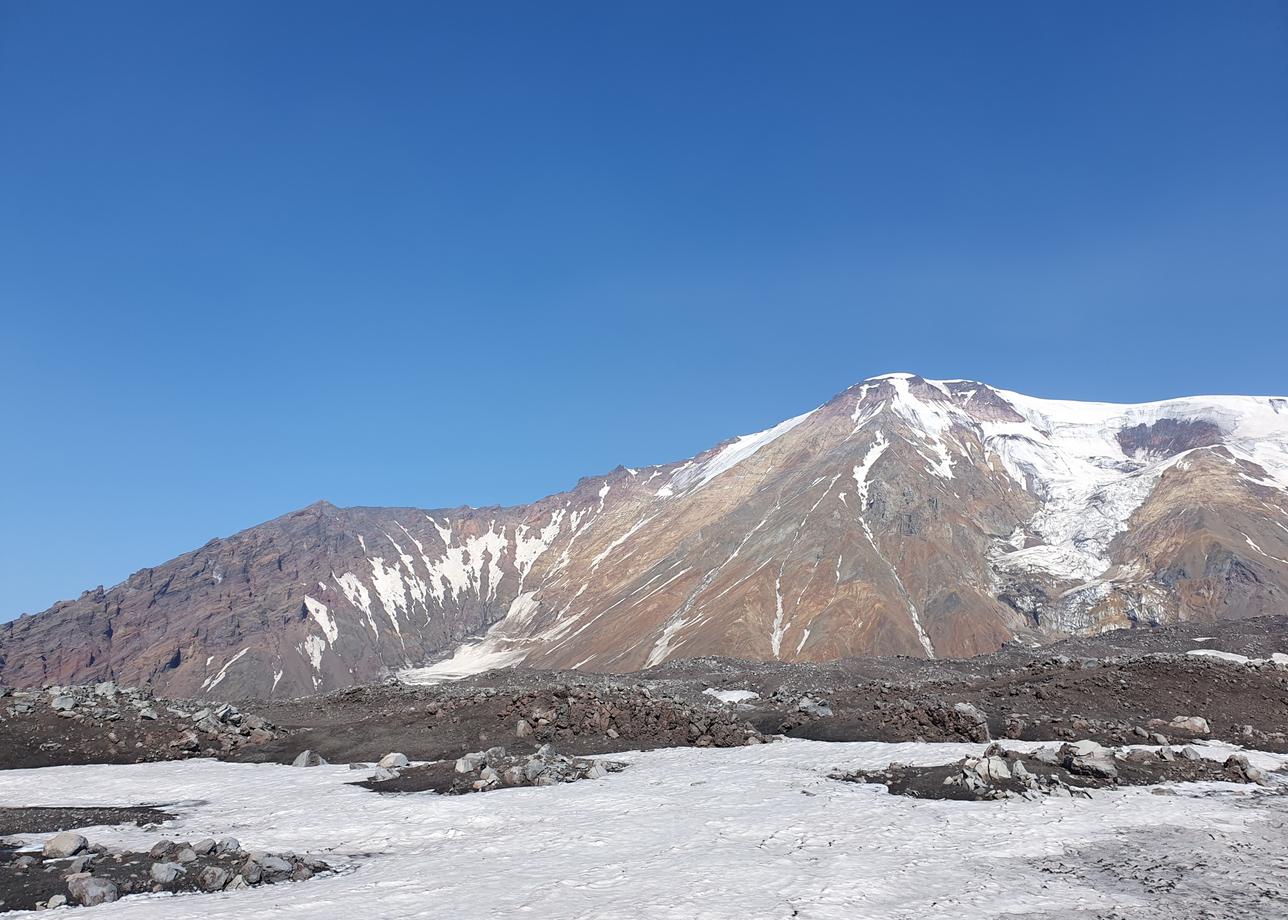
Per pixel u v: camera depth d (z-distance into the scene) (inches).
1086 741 1357.0
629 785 1344.7
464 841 1048.8
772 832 1051.3
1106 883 853.2
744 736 1691.7
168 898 831.7
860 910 778.8
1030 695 1823.3
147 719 1747.0
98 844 1008.2
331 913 776.3
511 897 817.5
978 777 1226.6
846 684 2439.7
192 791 1342.3
